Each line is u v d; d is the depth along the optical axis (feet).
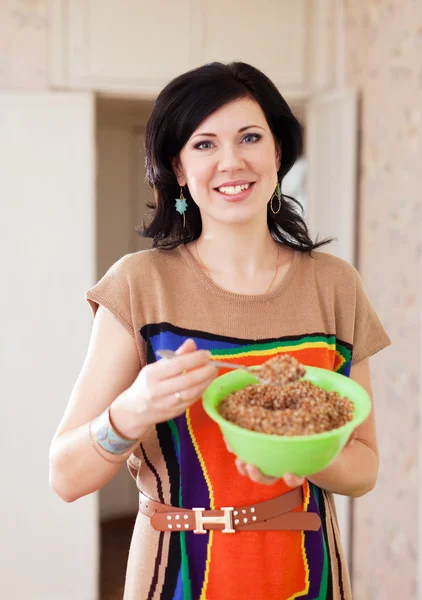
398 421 8.61
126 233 13.64
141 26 9.55
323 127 10.15
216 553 3.60
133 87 9.62
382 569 9.02
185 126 3.74
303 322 3.90
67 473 3.47
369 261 9.54
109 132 13.30
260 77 3.86
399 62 8.54
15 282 9.48
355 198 9.71
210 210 3.80
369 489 4.01
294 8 9.88
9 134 9.33
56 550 9.65
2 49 9.36
